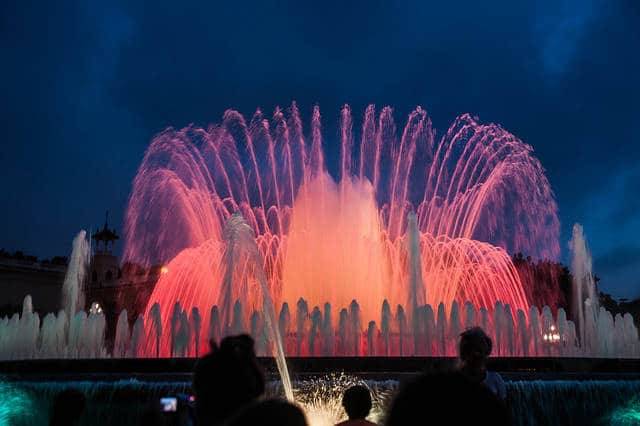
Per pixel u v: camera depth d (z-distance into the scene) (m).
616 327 21.75
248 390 2.75
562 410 13.23
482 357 5.53
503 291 32.91
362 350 19.94
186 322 19.38
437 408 1.64
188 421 5.40
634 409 13.59
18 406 13.34
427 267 30.48
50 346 22.56
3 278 56.94
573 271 27.78
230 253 23.05
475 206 32.69
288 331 19.86
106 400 13.14
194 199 33.75
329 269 25.12
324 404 13.08
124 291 57.78
